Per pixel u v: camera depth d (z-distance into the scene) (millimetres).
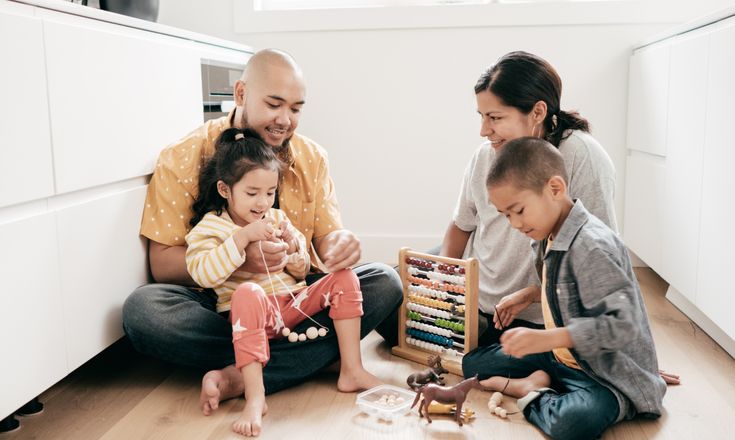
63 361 1383
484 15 2588
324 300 1611
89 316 1471
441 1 2771
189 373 1697
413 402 1457
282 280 1685
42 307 1312
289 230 1674
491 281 1784
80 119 1424
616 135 2617
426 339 1811
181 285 1716
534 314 1695
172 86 1862
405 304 1822
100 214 1506
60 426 1408
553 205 1379
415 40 2643
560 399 1374
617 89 2590
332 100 2709
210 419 1444
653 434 1364
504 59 1591
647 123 2338
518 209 1374
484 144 1814
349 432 1384
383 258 2760
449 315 1739
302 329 1618
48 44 1313
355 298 1606
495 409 1459
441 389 1396
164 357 1570
